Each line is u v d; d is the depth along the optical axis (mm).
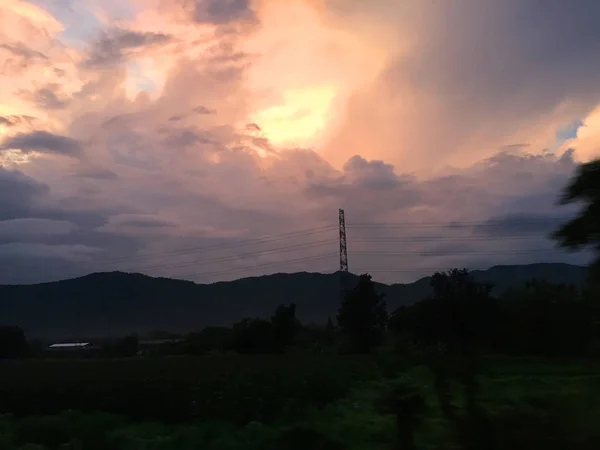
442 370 12203
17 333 115938
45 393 39094
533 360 49344
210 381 41406
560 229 10055
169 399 31109
